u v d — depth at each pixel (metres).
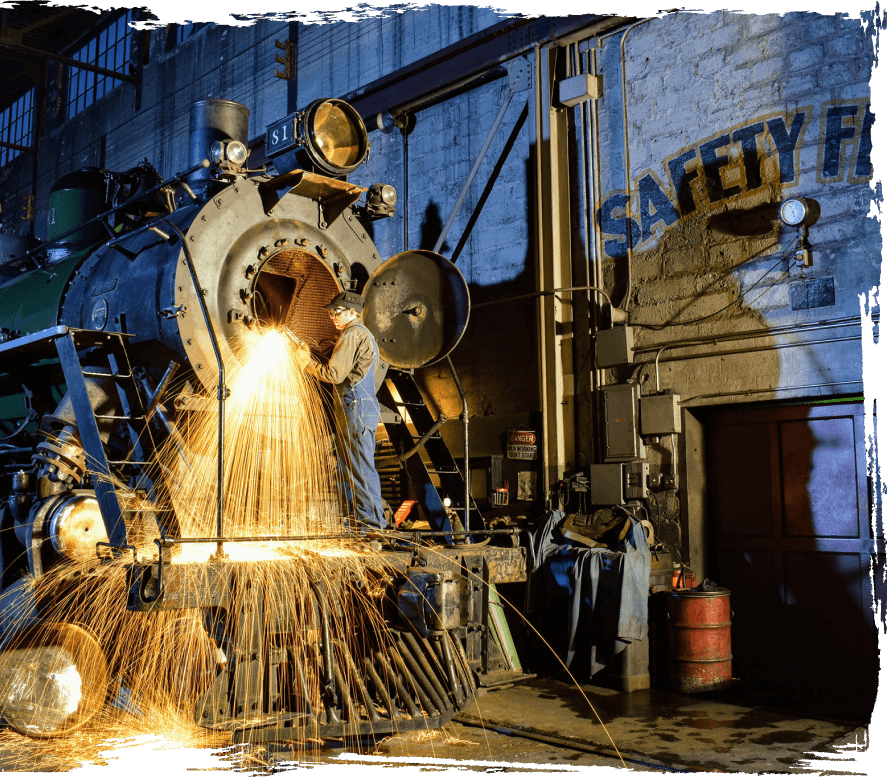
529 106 8.12
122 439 5.90
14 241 8.70
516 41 8.18
